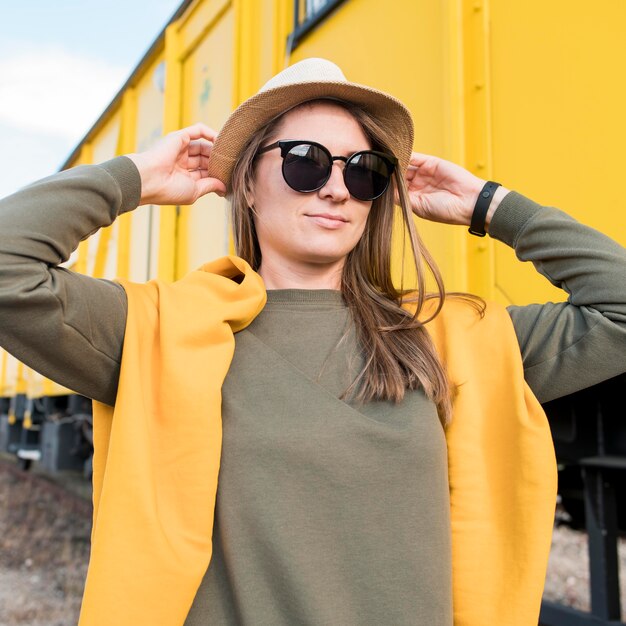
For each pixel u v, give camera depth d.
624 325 1.15
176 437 1.03
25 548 5.02
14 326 0.96
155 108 4.35
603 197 1.52
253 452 1.03
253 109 1.22
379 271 1.31
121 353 1.09
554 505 1.11
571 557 4.19
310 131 1.22
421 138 2.02
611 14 1.52
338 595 0.99
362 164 1.20
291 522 1.00
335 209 1.19
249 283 1.15
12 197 1.03
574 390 1.20
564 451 2.16
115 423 1.01
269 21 3.07
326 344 1.17
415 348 1.17
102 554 0.96
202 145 1.35
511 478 1.14
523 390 1.15
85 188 1.08
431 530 1.03
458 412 1.16
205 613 1.01
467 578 1.08
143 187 1.20
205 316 1.09
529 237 1.26
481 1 1.91
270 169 1.23
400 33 2.15
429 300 1.32
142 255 4.32
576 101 1.60
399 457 1.05
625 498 2.68
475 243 1.86
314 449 1.02
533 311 1.25
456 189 1.37
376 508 1.02
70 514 6.12
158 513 0.99
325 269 1.27
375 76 2.26
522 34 1.77
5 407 7.63
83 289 1.03
